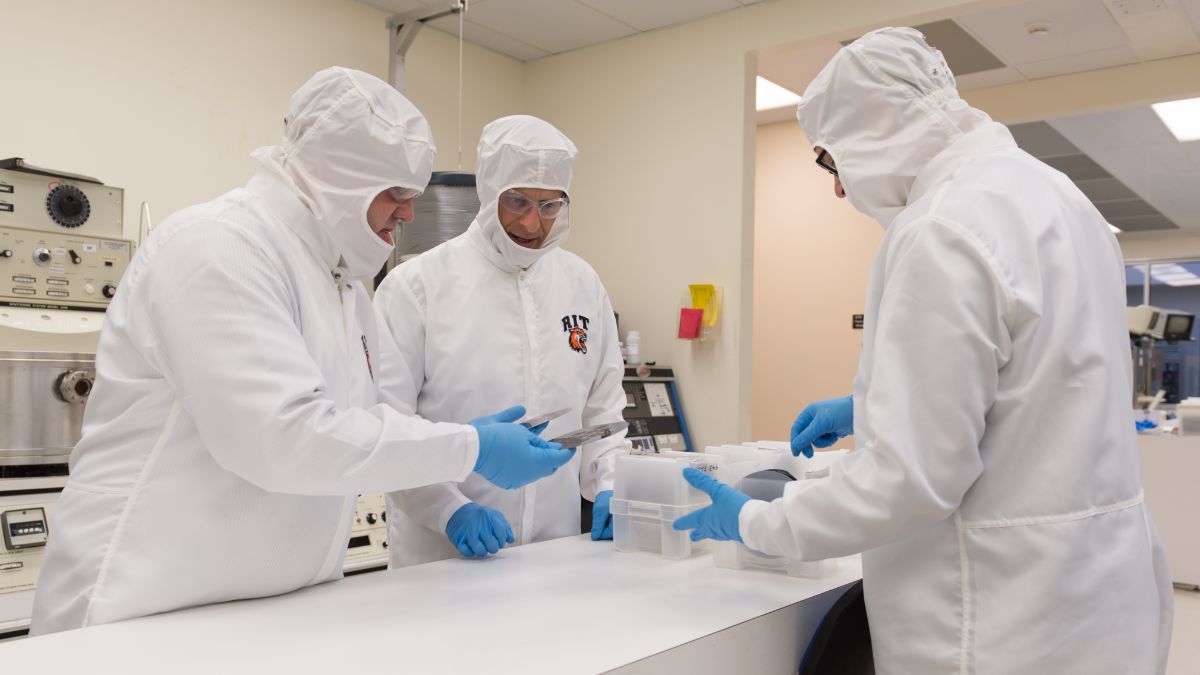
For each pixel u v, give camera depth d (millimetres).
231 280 1118
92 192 2352
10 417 2059
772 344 5707
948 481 986
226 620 1114
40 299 2236
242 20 3238
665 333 3934
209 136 3139
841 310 5453
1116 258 1167
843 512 1033
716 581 1348
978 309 1001
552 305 1965
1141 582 1052
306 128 1274
